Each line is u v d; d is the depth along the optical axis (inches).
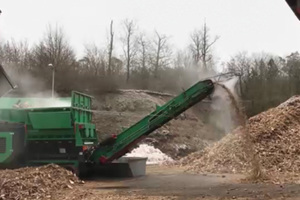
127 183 527.2
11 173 446.0
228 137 784.3
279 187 436.5
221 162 697.0
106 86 1817.2
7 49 2183.8
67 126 567.5
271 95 1883.6
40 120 573.9
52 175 478.3
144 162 647.8
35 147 581.0
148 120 581.9
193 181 535.8
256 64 2150.6
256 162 561.6
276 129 705.6
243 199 361.7
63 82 1863.9
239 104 618.8
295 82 1961.1
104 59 2257.6
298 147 644.7
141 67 2314.2
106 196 401.1
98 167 608.7
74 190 438.9
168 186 484.1
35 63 2118.6
